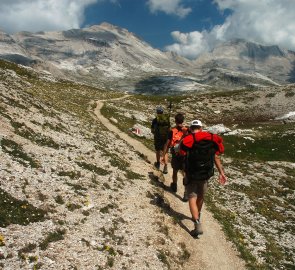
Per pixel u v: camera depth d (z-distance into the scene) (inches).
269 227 968.3
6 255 392.8
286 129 2903.5
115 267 443.8
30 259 398.0
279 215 1096.2
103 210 578.9
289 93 5374.0
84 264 425.4
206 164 546.6
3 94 1056.2
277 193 1397.6
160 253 514.6
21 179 575.2
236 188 1288.1
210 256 576.1
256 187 1369.3
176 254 537.6
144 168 957.8
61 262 413.4
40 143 794.8
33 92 1529.3
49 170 660.1
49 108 1256.8
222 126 2829.7
